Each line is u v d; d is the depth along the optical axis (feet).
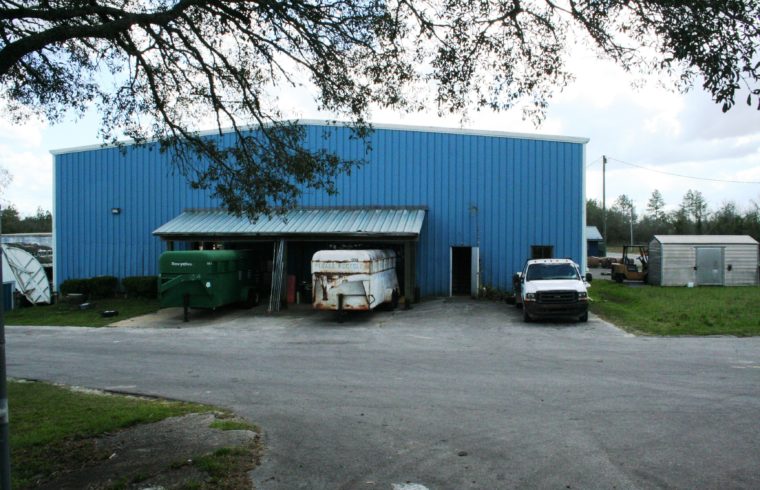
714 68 16.98
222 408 25.40
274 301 71.36
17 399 27.25
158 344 48.14
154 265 85.97
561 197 76.54
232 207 28.09
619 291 88.33
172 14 22.99
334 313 67.82
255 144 28.09
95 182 88.33
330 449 19.39
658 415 22.79
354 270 59.57
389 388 29.04
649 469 17.04
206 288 63.41
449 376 31.81
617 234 285.64
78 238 88.94
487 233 77.61
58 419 22.95
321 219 76.33
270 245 83.30
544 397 26.27
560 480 16.38
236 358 40.04
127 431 21.47
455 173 78.38
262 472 17.21
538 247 76.84
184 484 16.03
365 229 71.15
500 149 77.51
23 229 231.09
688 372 31.22
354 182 80.38
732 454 18.19
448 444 19.79
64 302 83.30
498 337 47.24
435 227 78.59
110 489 15.75
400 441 20.21
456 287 80.59
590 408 24.11
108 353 43.73
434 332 51.55
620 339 44.37
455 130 78.38
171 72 28.27
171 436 20.80
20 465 17.66
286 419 23.32
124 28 21.90
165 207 85.71
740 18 16.60
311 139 80.38
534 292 54.49
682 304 66.64
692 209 260.21
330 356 39.99
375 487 16.10
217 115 28.35
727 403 24.47
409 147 79.36
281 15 25.03
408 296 72.69
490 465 17.70
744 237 101.91
